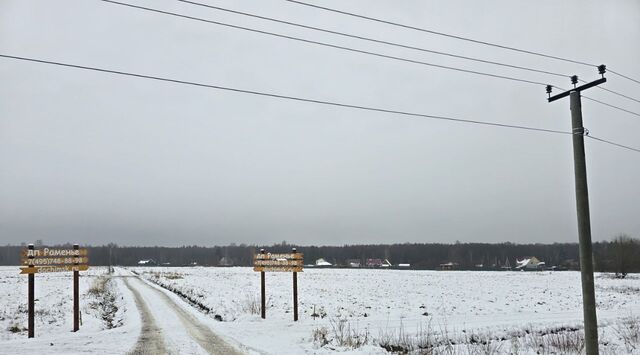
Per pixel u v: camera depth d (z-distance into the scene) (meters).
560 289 48.44
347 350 14.43
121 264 177.62
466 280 61.66
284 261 22.08
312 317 23.05
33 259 18.03
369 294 38.19
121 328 18.69
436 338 17.27
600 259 91.81
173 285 44.78
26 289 40.94
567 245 158.12
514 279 65.44
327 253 163.75
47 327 21.23
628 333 19.28
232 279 57.03
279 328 18.86
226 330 18.16
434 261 151.25
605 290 47.22
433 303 32.44
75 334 17.42
